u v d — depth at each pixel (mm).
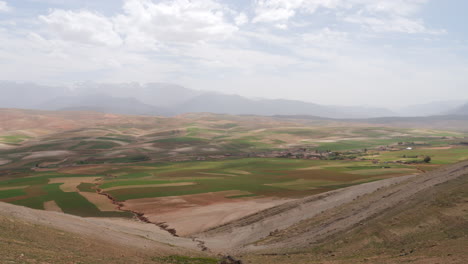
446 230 32281
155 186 129000
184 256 39594
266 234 59312
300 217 66188
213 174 160500
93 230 45219
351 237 39656
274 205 88062
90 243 35344
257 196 106000
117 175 169750
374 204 54281
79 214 88500
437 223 34406
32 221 38375
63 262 24719
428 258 26109
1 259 21484
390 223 38844
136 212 90750
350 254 34594
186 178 148750
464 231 30562
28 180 153625
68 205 99375
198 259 38438
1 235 28266
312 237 47406
